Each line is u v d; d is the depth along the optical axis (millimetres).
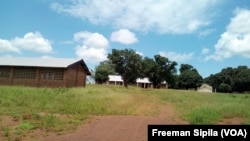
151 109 19031
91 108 17234
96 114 15906
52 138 10578
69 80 36156
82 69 41031
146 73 80000
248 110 17344
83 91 26656
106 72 80125
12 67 36438
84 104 18406
